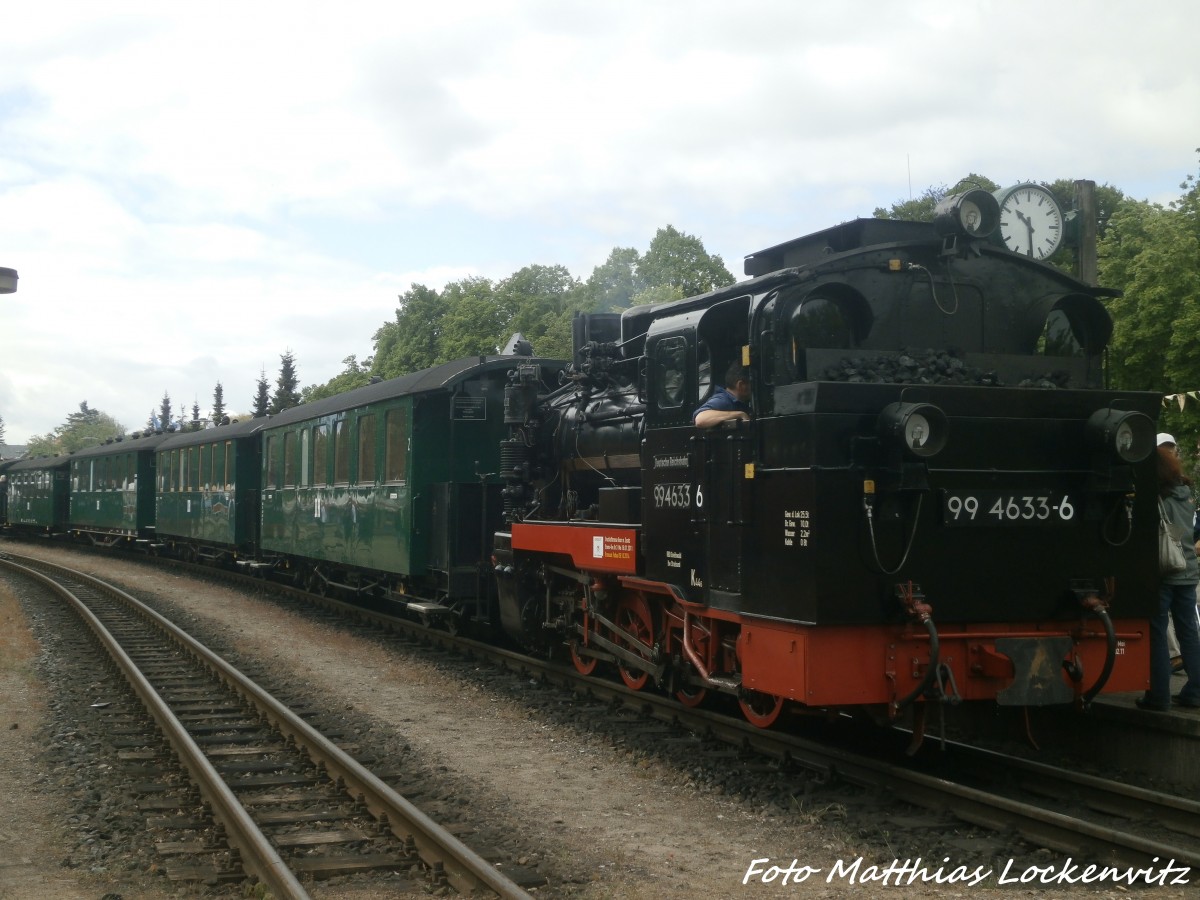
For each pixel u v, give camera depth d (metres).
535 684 10.93
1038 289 7.63
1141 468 7.05
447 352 58.69
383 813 6.32
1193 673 7.50
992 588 6.70
